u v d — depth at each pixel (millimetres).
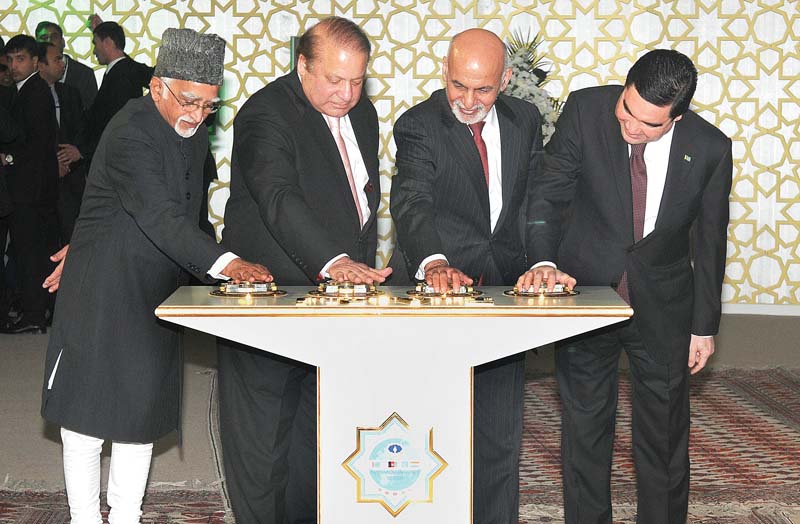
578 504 3223
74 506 3123
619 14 7910
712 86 7980
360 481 2656
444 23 7930
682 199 2992
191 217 3061
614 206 3037
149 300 3006
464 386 2627
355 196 3168
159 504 3936
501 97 3281
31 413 5203
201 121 2990
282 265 3074
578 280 3117
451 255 3229
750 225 8102
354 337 2604
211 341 7012
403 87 7965
